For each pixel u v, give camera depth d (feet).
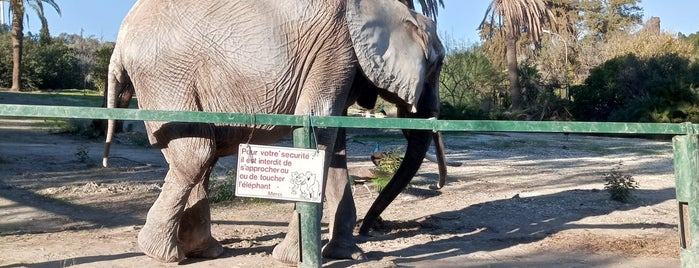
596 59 165.48
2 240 26.48
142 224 31.12
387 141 82.74
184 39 20.16
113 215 33.35
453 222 31.99
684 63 124.77
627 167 57.62
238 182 15.44
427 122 15.88
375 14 22.48
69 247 24.97
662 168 56.70
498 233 29.22
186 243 22.36
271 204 36.47
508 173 52.31
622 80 126.11
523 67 142.61
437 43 25.29
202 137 20.33
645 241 26.78
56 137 75.31
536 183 46.19
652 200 38.50
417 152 26.71
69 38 239.71
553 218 32.91
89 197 38.06
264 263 21.99
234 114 15.72
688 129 15.79
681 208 15.85
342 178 23.11
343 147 23.16
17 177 44.24
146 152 64.08
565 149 77.36
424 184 44.14
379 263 22.21
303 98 21.22
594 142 88.58
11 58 196.34
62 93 172.55
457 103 128.16
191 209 22.03
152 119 15.69
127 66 20.66
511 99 133.39
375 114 91.30
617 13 234.79
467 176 49.96
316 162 15.42
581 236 27.99
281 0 21.07
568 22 177.58
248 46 20.42
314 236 16.39
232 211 34.40
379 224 30.14
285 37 20.89
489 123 15.94
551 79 152.25
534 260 23.68
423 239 27.55
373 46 22.12
